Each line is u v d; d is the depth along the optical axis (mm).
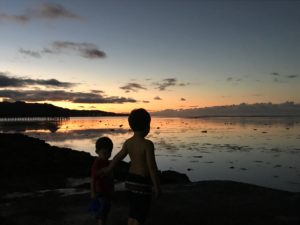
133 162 3871
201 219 5398
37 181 15633
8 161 19109
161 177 16156
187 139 65062
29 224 5289
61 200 6637
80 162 21312
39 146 26844
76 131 94750
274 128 118125
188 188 7512
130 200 3826
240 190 7270
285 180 24703
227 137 70750
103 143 4531
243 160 35125
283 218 5406
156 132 91688
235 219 5379
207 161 34344
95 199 4527
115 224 5188
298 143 55281
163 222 5273
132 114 3906
